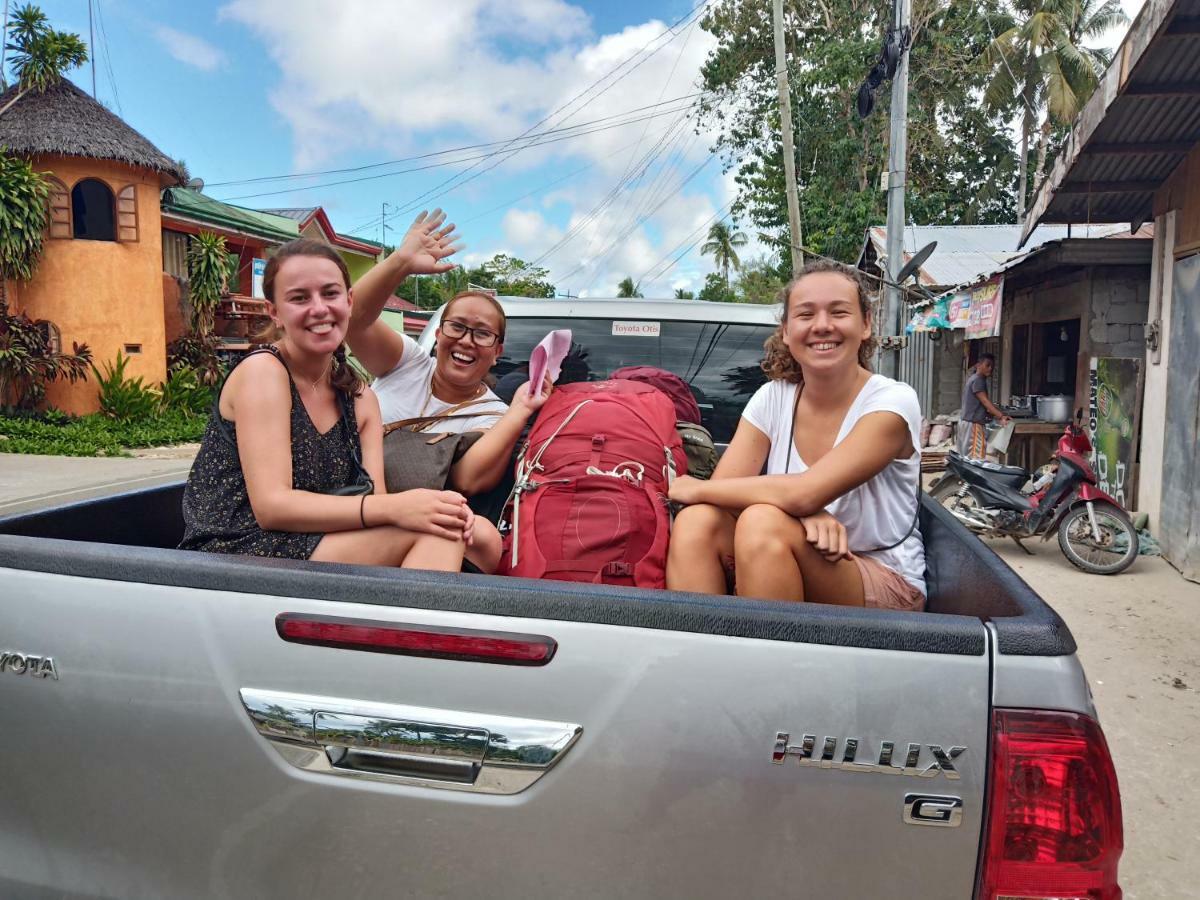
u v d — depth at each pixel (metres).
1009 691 1.28
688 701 1.30
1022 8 27.86
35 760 1.52
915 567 2.36
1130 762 3.83
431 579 1.43
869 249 18.83
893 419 2.20
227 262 20.25
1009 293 12.84
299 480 2.07
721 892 1.31
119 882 1.50
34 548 1.56
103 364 16.53
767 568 1.96
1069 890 1.26
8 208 14.94
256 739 1.41
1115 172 7.52
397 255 2.67
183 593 1.47
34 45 16.03
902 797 1.27
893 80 12.89
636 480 2.24
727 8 24.66
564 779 1.33
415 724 1.36
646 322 3.83
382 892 1.40
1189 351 6.96
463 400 2.95
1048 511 7.28
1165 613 5.98
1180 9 5.32
